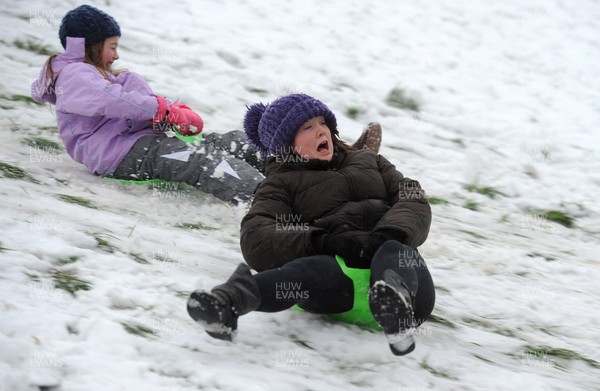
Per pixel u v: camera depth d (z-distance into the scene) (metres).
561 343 11.72
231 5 34.09
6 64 22.89
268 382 8.20
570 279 15.09
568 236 18.81
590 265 16.34
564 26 40.03
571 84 33.19
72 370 7.69
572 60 36.00
